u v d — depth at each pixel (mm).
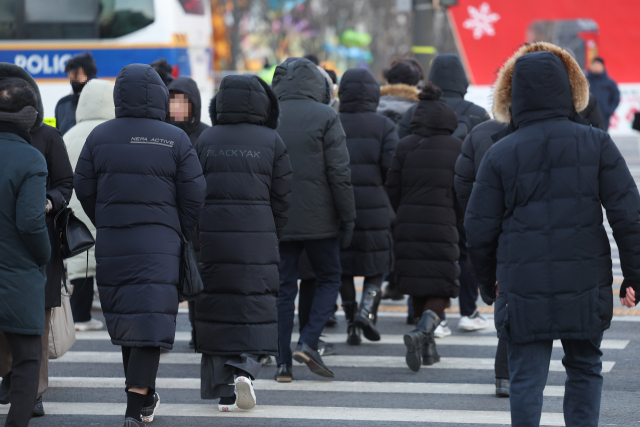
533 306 8133
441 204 12969
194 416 10789
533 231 8156
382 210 14023
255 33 94688
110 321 9461
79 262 15633
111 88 15414
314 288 13344
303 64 12453
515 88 8492
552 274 8102
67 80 30266
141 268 9383
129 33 30109
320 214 12211
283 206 11031
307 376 12828
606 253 8227
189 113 13797
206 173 10773
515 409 8289
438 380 12617
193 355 14211
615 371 12938
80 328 15922
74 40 30250
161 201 9578
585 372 8500
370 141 13953
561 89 8328
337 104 16734
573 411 8500
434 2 29703
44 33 30328
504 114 9266
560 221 8117
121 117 9844
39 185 8781
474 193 8516
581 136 8211
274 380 12586
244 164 10648
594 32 38219
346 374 12922
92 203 9789
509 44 38031
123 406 11312
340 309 18062
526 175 8219
